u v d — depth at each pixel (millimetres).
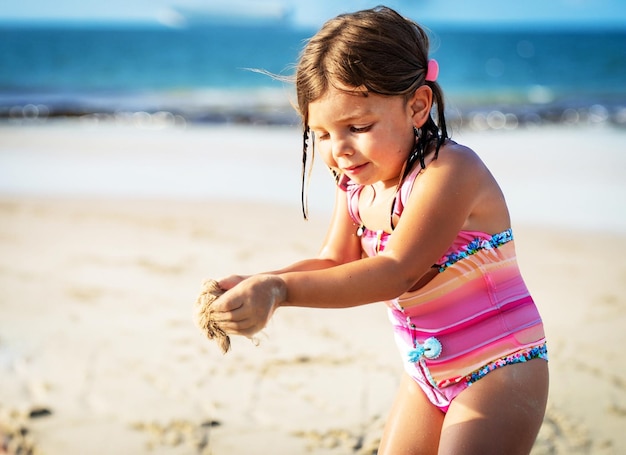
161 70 32469
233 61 37844
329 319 4340
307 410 3230
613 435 2988
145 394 3363
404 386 2322
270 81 27594
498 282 2094
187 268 5137
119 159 9156
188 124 13008
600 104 17156
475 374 2076
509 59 38500
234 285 1837
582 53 42250
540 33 80562
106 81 28141
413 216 1963
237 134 11438
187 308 4422
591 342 3898
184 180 7953
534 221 6293
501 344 2064
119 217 6539
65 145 10195
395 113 1947
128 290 4727
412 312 2143
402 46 1936
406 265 1929
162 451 2889
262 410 3229
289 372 3604
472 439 1955
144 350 3836
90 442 2943
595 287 4738
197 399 3320
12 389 3400
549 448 2893
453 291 2082
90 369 3619
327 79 1899
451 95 21609
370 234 2223
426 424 2227
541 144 10180
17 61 35406
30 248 5652
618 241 5734
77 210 6801
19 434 2990
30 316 4293
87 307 4438
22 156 9328
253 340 1847
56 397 3326
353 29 1906
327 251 2361
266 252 5469
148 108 15875
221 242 5742
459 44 53156
